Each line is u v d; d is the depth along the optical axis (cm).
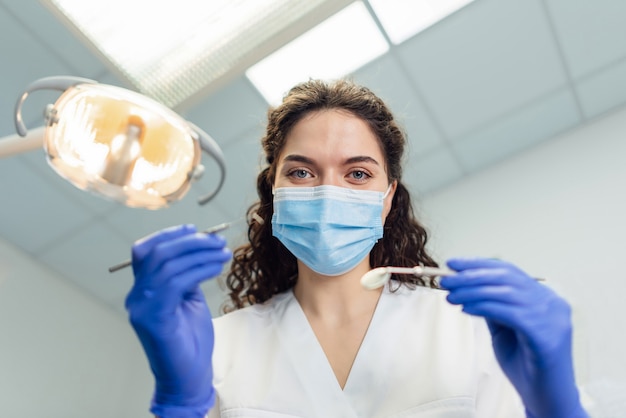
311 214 110
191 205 341
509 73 293
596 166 301
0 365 329
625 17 273
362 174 115
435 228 326
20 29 262
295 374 106
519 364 81
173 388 82
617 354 212
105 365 389
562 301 82
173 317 79
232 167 320
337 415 101
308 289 118
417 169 341
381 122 121
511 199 315
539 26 273
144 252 78
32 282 370
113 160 78
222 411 104
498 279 79
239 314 121
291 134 117
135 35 254
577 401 80
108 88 78
